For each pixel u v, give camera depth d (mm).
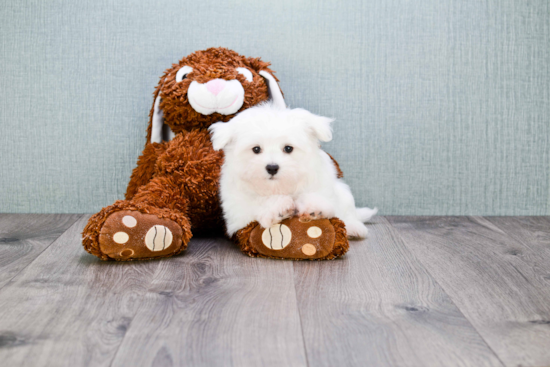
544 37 1860
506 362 801
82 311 981
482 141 1895
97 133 1854
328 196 1373
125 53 1820
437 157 1895
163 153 1547
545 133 1901
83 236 1280
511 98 1882
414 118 1875
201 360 801
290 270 1246
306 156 1308
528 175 1916
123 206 1300
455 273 1234
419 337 882
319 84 1851
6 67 1818
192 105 1521
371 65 1850
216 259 1338
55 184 1876
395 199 1909
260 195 1335
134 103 1843
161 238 1298
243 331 899
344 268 1266
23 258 1330
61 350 828
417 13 1835
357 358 811
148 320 941
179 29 1816
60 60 1818
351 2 1824
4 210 1885
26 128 1848
